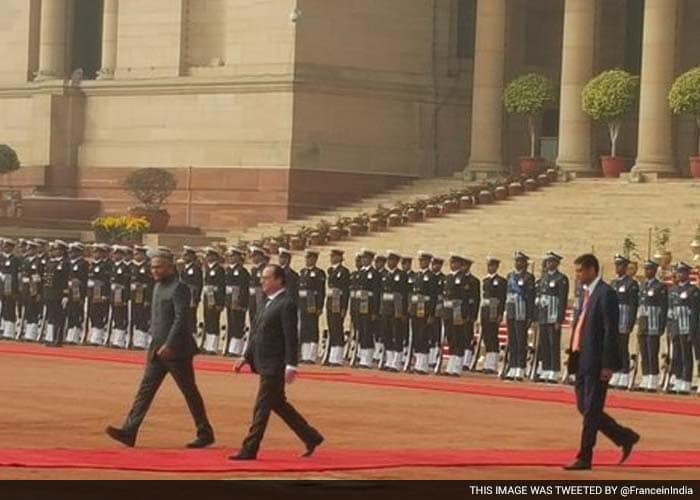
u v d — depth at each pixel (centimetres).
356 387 4922
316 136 8112
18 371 5091
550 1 8419
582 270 3291
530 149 8244
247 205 8175
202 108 8369
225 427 3766
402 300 5800
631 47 8381
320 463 3155
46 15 9012
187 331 3428
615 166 7444
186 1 8500
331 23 8150
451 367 5688
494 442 3644
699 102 6944
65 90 8781
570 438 3753
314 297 6000
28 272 6712
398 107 8275
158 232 8025
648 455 3497
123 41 8731
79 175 8756
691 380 5216
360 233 7300
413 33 8319
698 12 8150
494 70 8050
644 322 5256
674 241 6519
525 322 5522
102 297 6556
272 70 8144
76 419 3809
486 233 6956
